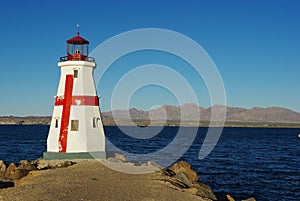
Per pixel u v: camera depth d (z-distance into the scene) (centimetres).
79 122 3491
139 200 2241
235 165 5684
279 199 3484
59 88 3641
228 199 3066
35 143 9544
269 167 5559
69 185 2484
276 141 12900
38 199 2117
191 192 2662
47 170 3083
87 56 3669
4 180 2869
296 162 6306
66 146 3462
